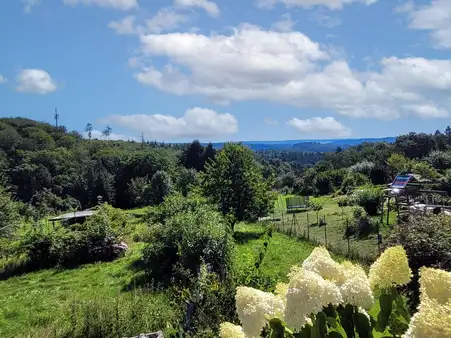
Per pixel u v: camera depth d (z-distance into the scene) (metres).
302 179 62.72
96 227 22.73
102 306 10.38
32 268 21.78
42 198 64.75
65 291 16.69
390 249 1.84
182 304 8.97
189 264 14.30
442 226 9.76
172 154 95.81
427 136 78.00
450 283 1.43
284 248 19.25
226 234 14.77
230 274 9.69
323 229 24.47
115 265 20.67
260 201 27.84
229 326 2.12
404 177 25.58
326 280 1.75
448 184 33.41
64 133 104.12
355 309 1.74
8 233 24.06
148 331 8.93
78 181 73.94
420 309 1.34
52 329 10.23
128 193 73.44
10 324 12.70
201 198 27.53
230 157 28.45
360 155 82.31
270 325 1.81
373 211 27.17
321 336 1.62
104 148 99.69
